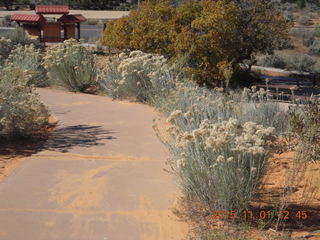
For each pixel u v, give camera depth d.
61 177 5.99
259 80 32.28
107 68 12.93
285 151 6.91
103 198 5.33
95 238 4.38
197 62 24.73
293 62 40.81
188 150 4.98
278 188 5.48
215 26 24.66
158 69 11.63
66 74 13.53
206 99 7.99
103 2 75.06
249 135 4.74
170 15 25.92
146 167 6.47
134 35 25.47
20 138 7.69
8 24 47.19
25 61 14.96
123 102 11.60
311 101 7.45
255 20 28.69
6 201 5.18
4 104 7.48
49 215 4.85
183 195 5.42
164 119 9.43
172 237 4.42
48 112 9.84
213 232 4.38
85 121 9.20
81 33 43.97
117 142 7.67
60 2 73.38
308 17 70.06
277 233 4.41
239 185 4.60
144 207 5.11
